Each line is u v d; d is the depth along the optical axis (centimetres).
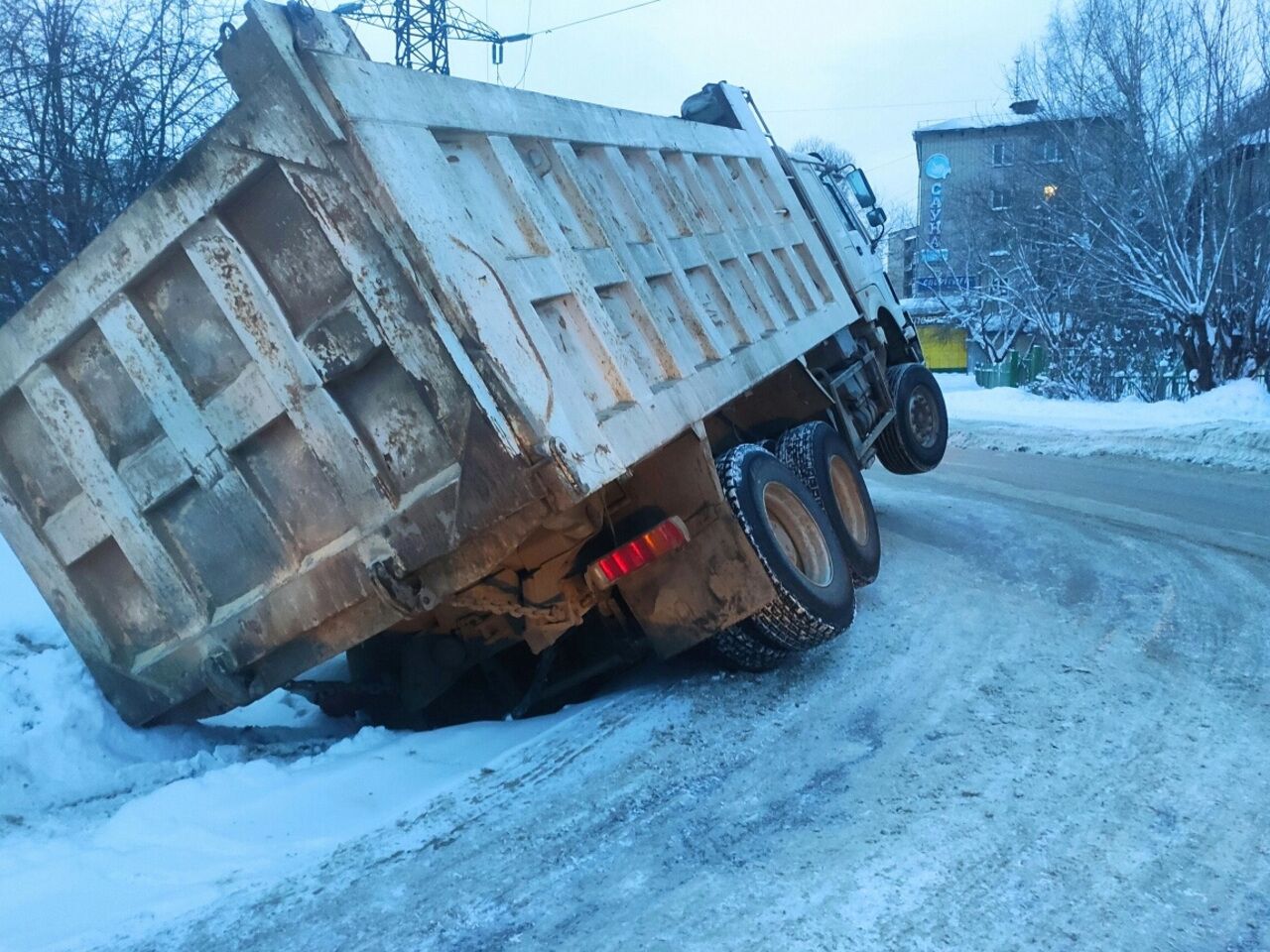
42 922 324
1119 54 1734
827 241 853
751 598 470
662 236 534
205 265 385
